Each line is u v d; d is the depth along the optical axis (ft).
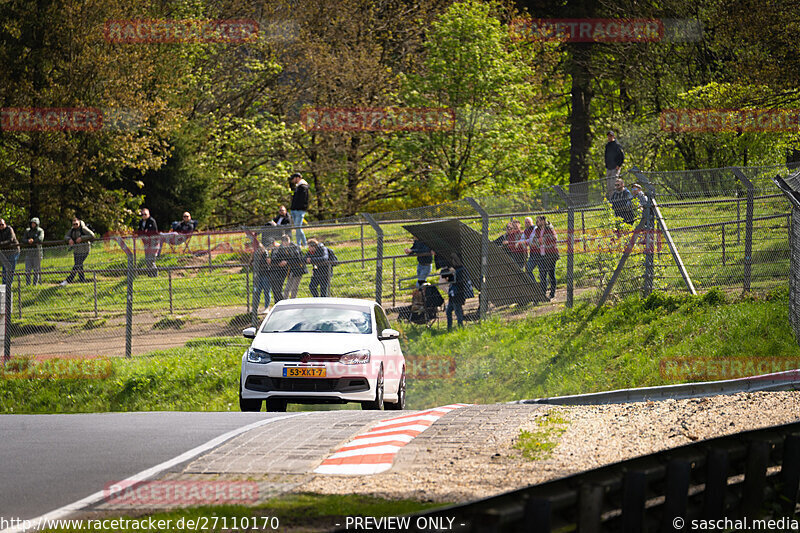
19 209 399.44
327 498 69.26
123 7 402.31
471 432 97.45
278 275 213.46
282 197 463.01
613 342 183.01
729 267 192.13
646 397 139.23
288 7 481.46
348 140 478.59
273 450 91.09
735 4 338.13
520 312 210.18
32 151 389.80
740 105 346.13
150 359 204.03
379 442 92.89
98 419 127.95
